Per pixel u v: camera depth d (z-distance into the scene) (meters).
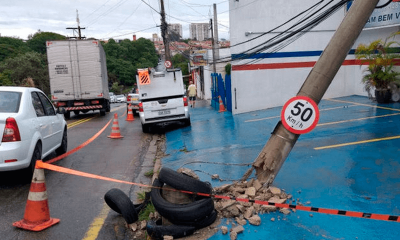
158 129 14.46
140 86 13.27
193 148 9.41
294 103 5.15
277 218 4.55
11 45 79.50
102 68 21.81
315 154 7.30
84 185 6.72
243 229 4.26
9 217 5.09
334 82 16.17
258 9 15.05
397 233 3.96
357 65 15.92
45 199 4.80
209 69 31.88
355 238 3.91
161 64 102.19
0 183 6.71
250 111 15.73
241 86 15.56
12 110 6.52
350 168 6.25
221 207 4.83
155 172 7.48
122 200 4.73
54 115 8.63
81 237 4.49
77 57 20.45
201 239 4.18
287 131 5.22
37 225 4.70
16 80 53.06
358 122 10.09
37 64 59.56
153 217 4.85
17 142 6.16
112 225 4.87
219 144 9.48
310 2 15.12
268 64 15.53
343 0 9.30
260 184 5.23
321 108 13.35
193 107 22.39
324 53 5.15
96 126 16.34
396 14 12.84
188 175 4.66
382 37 14.02
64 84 20.61
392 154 6.86
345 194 5.11
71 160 8.98
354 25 5.03
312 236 4.04
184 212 4.23
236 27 15.15
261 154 5.32
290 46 15.51
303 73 15.77
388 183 5.41
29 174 6.61
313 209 3.99
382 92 12.93
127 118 18.66
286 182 5.77
